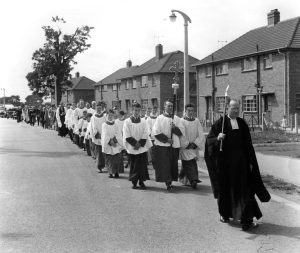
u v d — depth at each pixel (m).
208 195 9.48
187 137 10.34
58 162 15.07
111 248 5.97
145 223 7.21
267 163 13.24
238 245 6.02
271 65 32.25
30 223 7.28
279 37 32.75
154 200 8.99
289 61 30.44
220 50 39.97
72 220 7.45
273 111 31.92
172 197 9.28
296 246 5.95
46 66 64.81
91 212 7.99
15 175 12.31
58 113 26.94
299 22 32.97
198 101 42.56
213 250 5.82
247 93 34.75
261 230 6.73
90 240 6.34
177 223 7.20
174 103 10.80
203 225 7.06
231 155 6.99
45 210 8.17
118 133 12.02
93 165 14.36
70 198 9.23
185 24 18.22
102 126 12.02
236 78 36.22
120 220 7.41
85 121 18.86
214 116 38.25
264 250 5.80
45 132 32.50
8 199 9.16
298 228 6.83
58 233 6.70
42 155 17.17
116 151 11.95
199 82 42.28
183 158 10.37
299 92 30.56
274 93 31.73
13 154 17.55
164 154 10.07
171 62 52.12
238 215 6.79
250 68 34.66
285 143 19.02
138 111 10.66
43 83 67.50
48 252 5.85
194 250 5.84
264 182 10.34
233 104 7.11
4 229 6.94
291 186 9.94
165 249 5.89
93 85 78.75
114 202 8.83
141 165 10.34
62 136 26.98
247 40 37.22
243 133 7.12
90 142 15.96
